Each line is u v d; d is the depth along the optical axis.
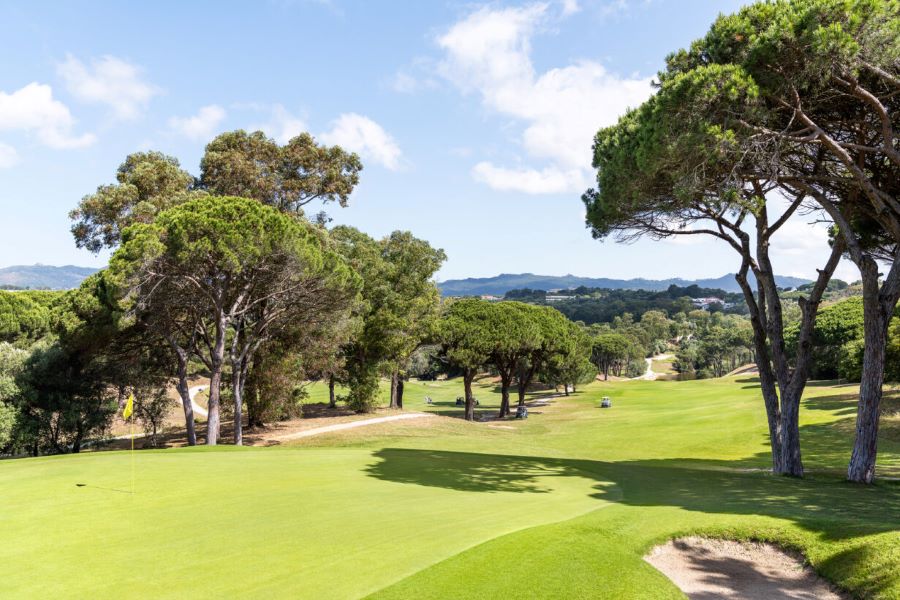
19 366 24.48
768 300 17.84
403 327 38.06
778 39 11.80
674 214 16.33
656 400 59.91
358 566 6.50
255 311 28.41
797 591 7.29
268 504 9.70
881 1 11.32
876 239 18.69
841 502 11.14
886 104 13.88
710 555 8.27
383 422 34.53
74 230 31.53
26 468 13.32
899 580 6.81
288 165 38.66
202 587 5.86
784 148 13.83
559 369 55.34
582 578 6.39
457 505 10.12
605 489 13.01
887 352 31.56
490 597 5.75
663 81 14.69
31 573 6.27
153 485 11.25
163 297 22.83
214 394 23.80
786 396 17.20
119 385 28.08
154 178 31.25
